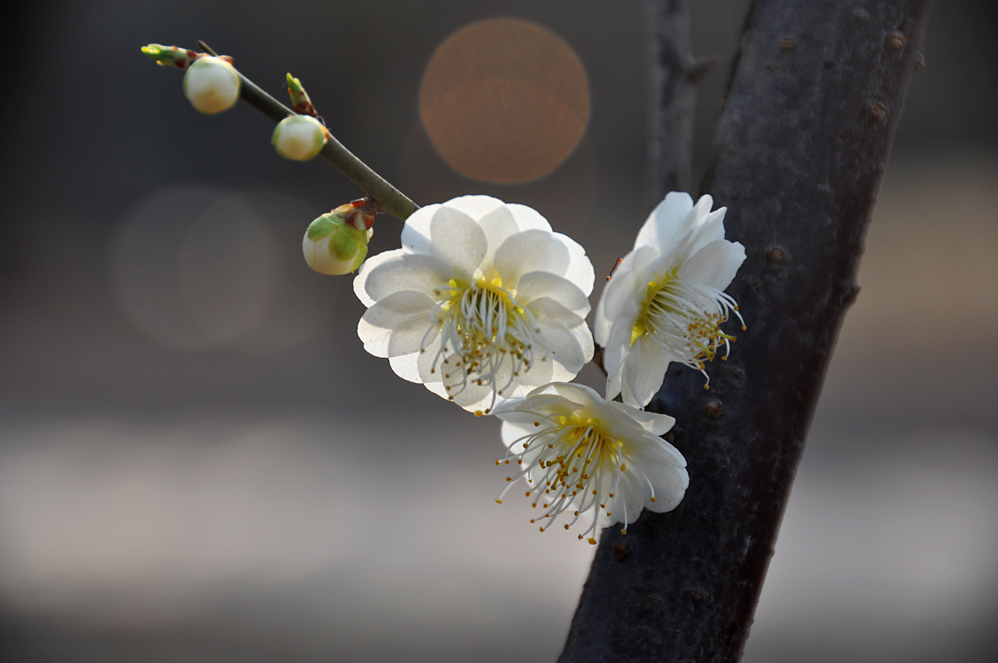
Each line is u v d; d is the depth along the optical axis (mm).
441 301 329
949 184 2746
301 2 2928
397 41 2977
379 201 323
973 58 2721
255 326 2830
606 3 2914
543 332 327
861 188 321
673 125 374
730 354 320
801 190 321
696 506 318
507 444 336
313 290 2959
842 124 321
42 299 2846
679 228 322
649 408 324
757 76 325
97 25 2932
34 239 2951
